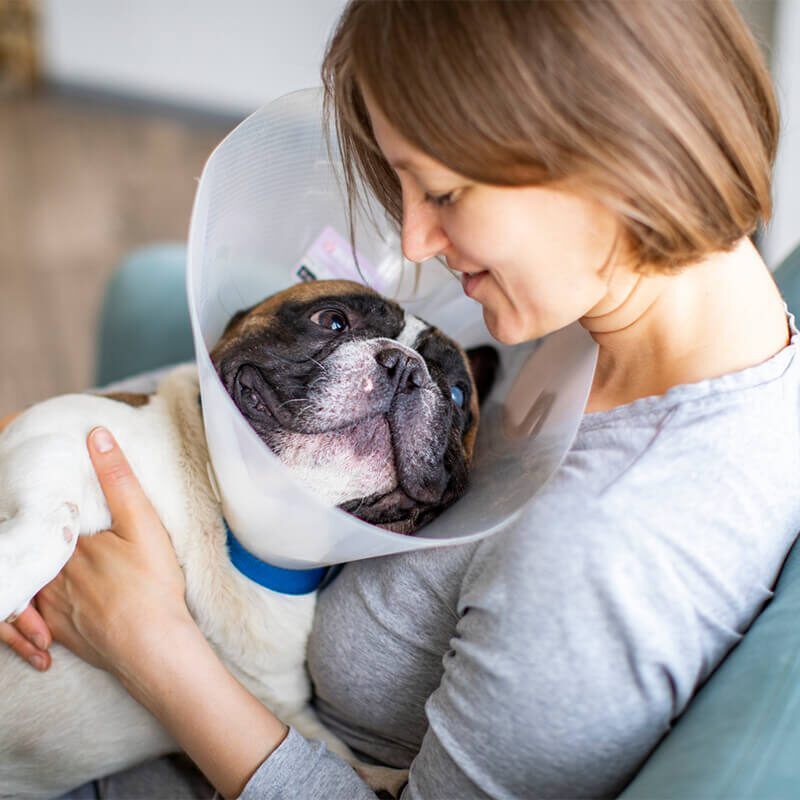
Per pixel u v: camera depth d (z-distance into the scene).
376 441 1.29
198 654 1.13
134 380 1.65
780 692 0.89
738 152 0.91
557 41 0.83
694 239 0.91
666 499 0.95
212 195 1.13
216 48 5.73
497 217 0.91
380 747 1.31
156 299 2.08
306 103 1.19
